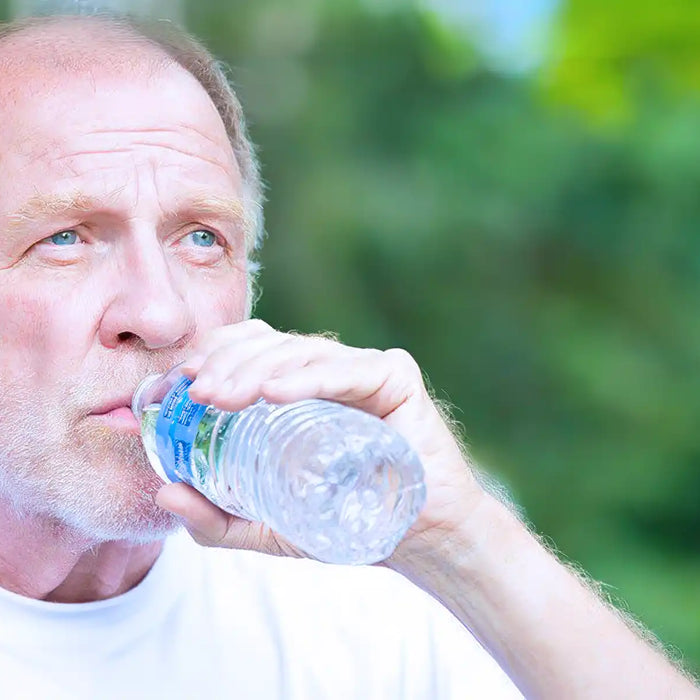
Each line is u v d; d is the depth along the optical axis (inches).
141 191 140.3
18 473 139.1
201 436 121.3
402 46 634.2
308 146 617.9
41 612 144.9
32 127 139.8
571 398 643.5
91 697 144.9
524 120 641.0
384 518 108.9
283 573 165.8
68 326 136.6
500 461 631.8
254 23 606.5
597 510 629.0
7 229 138.1
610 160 628.4
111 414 137.5
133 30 158.7
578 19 509.7
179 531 157.2
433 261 629.9
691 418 635.5
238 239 151.4
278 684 157.3
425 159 636.1
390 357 127.6
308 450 108.0
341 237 608.4
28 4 166.7
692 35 498.3
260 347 119.4
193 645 154.2
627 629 136.3
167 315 135.7
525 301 646.5
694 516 619.2
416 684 164.1
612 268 648.4
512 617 132.0
